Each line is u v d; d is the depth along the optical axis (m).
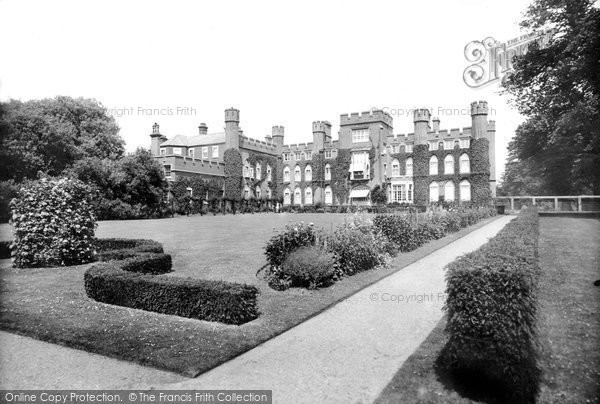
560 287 7.04
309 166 58.66
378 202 50.00
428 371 4.56
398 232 13.07
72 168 33.41
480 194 43.62
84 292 8.46
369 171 51.16
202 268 10.63
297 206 56.72
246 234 19.56
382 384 4.37
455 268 4.41
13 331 6.09
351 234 10.52
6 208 23.77
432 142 47.78
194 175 47.78
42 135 31.62
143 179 37.91
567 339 4.89
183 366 4.73
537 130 29.38
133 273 7.80
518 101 26.28
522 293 4.01
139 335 5.74
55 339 5.67
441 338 5.54
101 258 10.60
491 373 4.03
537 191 60.91
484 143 43.78
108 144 43.09
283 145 61.53
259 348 5.46
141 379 4.54
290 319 6.47
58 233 11.75
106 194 35.38
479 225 23.69
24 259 11.51
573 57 20.94
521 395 3.87
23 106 32.12
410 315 6.80
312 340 5.73
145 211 38.00
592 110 20.70
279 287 8.41
